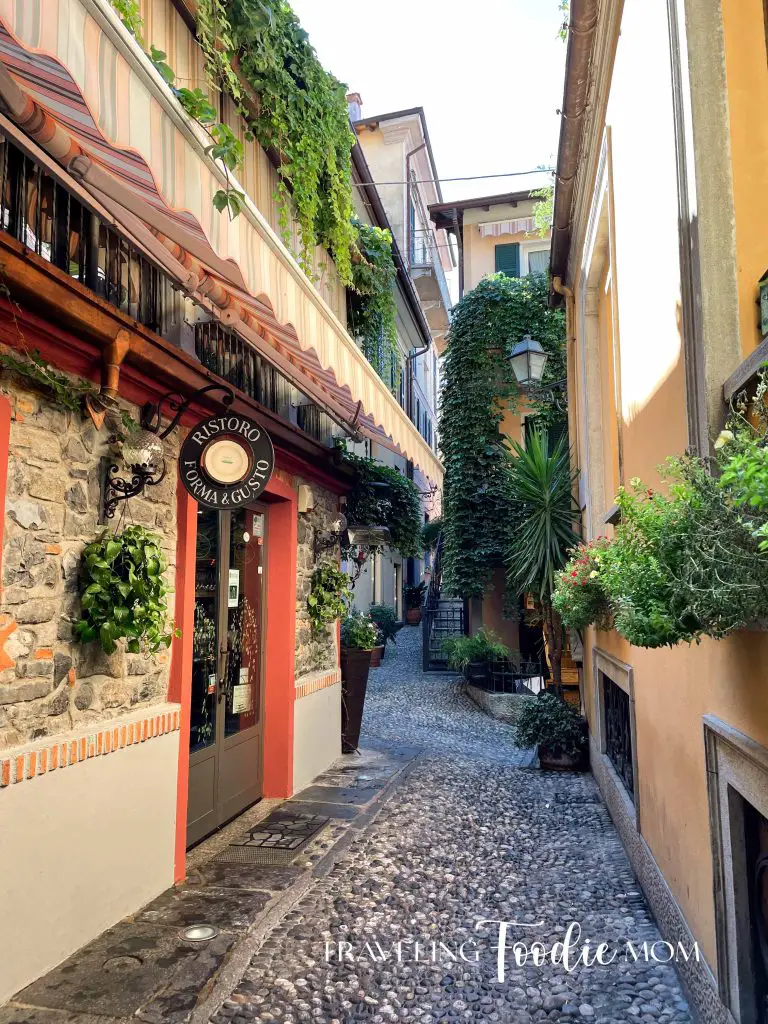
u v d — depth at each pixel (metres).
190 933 3.66
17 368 3.05
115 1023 2.86
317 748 7.26
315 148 6.32
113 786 3.77
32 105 2.53
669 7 2.94
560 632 8.90
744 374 2.23
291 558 6.67
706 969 2.79
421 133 19.39
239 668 5.98
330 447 7.85
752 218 2.62
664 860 3.69
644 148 3.69
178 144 2.50
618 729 5.74
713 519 2.02
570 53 4.89
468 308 13.89
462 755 8.42
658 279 3.42
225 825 5.60
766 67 2.69
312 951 3.58
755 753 2.10
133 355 3.75
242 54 5.29
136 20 3.45
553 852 5.08
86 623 3.55
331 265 8.02
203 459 4.21
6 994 3.01
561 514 8.10
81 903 3.49
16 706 3.18
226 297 4.27
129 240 3.61
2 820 3.00
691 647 3.05
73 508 3.59
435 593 15.74
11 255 2.84
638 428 4.14
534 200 16.22
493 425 13.47
